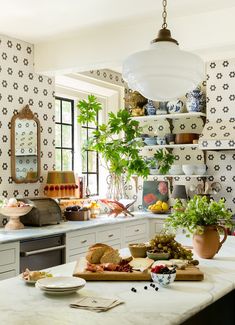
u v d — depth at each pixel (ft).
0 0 11.69
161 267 6.88
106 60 14.40
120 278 7.11
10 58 14.78
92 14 12.87
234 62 17.38
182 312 5.50
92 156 19.70
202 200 9.00
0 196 14.25
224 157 18.15
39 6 12.17
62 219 15.33
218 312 7.87
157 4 12.12
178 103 18.45
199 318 7.24
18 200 14.24
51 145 16.34
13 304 5.83
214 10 12.60
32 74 15.64
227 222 8.93
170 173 18.53
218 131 17.02
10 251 11.71
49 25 13.74
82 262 8.02
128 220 16.49
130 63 7.44
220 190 18.19
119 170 17.79
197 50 13.24
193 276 7.10
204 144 16.80
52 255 13.14
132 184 20.29
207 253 8.76
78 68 15.25
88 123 19.38
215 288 6.66
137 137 18.38
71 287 6.23
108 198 18.84
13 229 13.41
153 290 6.56
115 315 5.38
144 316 5.34
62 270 7.79
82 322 5.12
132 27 13.92
